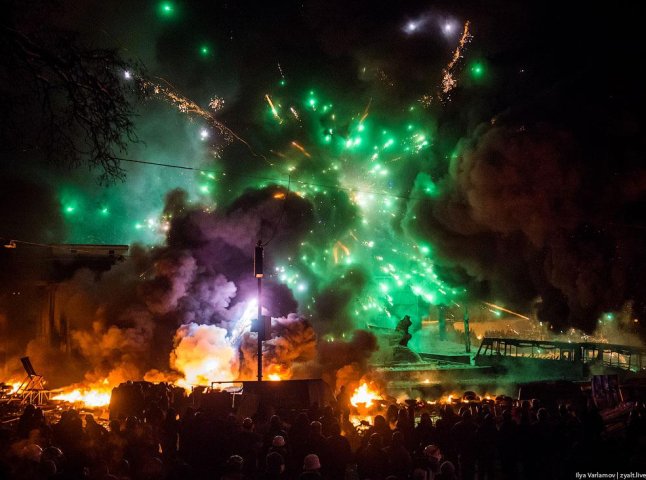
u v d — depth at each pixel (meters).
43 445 11.85
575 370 23.75
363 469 10.67
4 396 21.39
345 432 14.41
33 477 9.58
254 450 12.00
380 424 12.15
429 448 10.91
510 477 12.55
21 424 12.54
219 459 12.02
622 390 17.58
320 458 11.12
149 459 10.58
